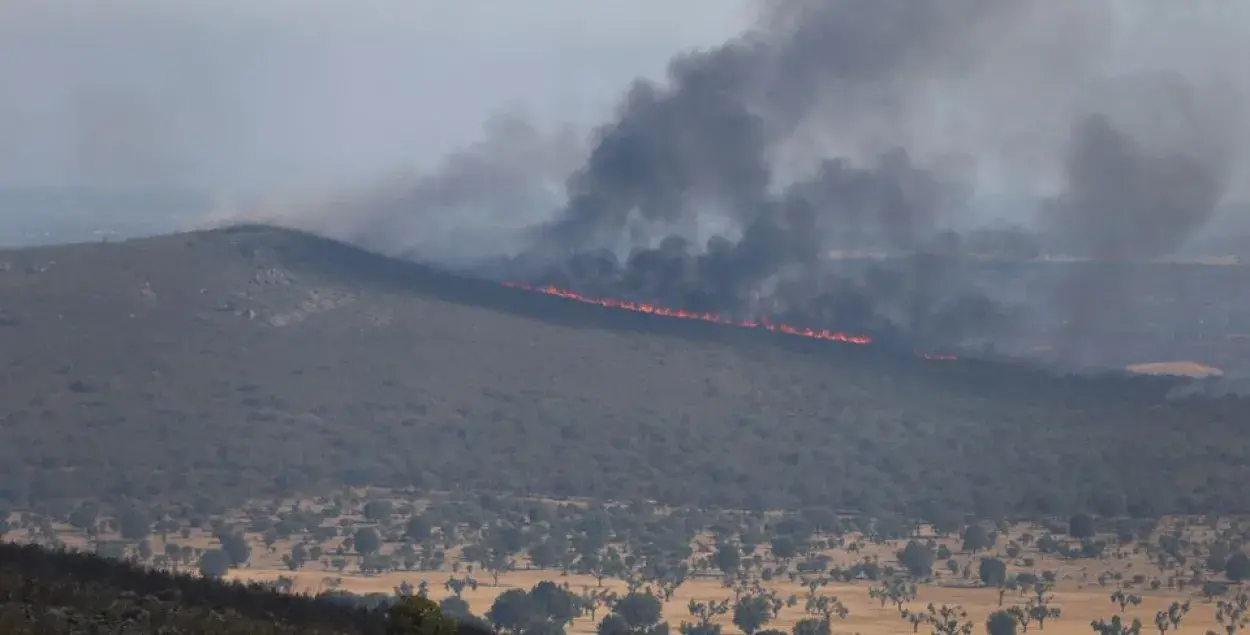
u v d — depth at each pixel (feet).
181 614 273.33
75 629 255.09
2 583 272.92
